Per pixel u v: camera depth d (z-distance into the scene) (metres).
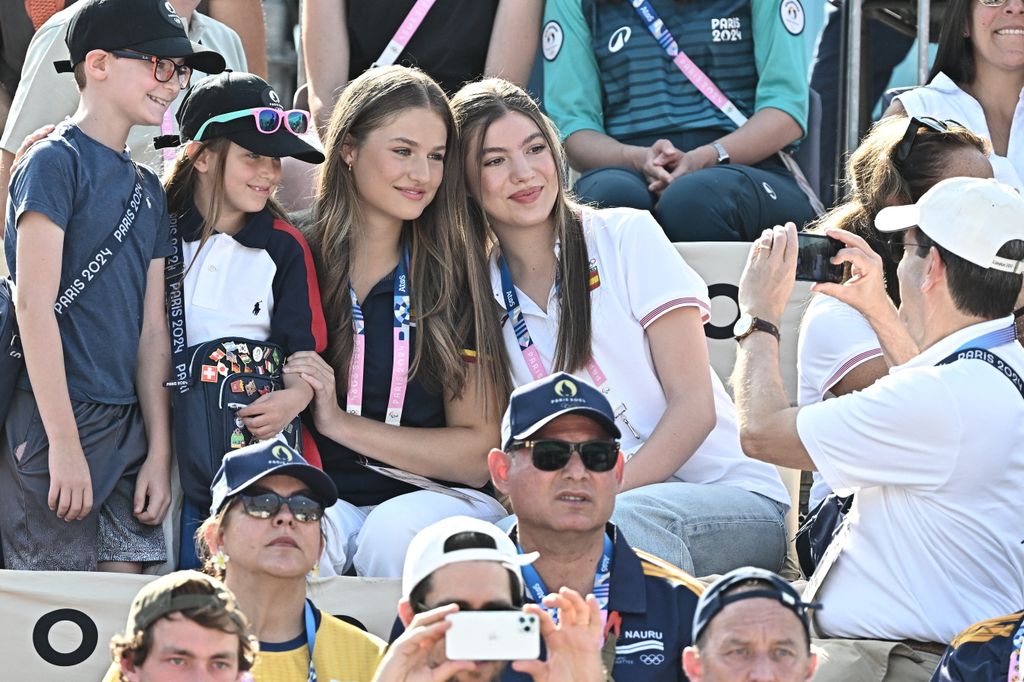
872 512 15.66
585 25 23.47
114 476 17.05
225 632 12.30
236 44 23.84
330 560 17.48
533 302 18.86
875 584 15.55
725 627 12.02
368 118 18.56
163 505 17.27
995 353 15.16
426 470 18.48
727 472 18.50
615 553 14.46
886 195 17.94
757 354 16.19
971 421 14.80
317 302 18.39
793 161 23.20
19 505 16.72
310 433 18.48
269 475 14.59
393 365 18.66
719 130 23.02
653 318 18.39
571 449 14.04
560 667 12.33
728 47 23.06
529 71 23.48
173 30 17.30
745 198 21.39
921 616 15.23
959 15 22.06
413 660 12.14
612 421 14.13
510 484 14.30
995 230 15.14
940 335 15.52
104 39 17.06
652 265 18.62
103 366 17.03
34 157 16.77
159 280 17.83
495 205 18.72
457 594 12.41
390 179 18.44
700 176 21.53
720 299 20.94
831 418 15.31
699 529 17.22
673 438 17.92
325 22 23.34
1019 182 21.22
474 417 18.70
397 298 18.81
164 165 19.61
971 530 15.13
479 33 23.38
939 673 14.29
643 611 14.09
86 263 16.89
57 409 16.45
